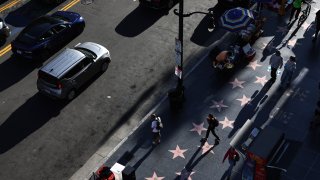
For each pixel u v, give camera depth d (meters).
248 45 24.62
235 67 24.34
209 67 24.50
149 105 22.58
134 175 18.25
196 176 19.00
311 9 28.39
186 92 23.11
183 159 19.77
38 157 20.34
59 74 22.19
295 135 20.56
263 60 24.67
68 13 27.52
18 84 24.25
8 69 25.20
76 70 22.89
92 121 21.92
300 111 21.64
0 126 21.88
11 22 28.80
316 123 20.55
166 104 22.55
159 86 23.58
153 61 25.14
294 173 18.91
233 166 18.52
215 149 20.06
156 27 27.66
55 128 21.66
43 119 22.14
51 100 23.11
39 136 21.31
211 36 26.69
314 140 20.23
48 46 25.56
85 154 20.36
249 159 16.31
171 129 21.20
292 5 27.64
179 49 20.33
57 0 30.03
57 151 20.56
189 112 22.02
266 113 21.66
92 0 30.41
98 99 23.05
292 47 25.47
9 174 19.69
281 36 26.33
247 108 21.98
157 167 19.48
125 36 27.09
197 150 20.11
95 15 29.00
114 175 18.61
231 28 23.59
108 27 27.91
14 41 25.38
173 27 27.59
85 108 22.59
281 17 27.70
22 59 25.80
